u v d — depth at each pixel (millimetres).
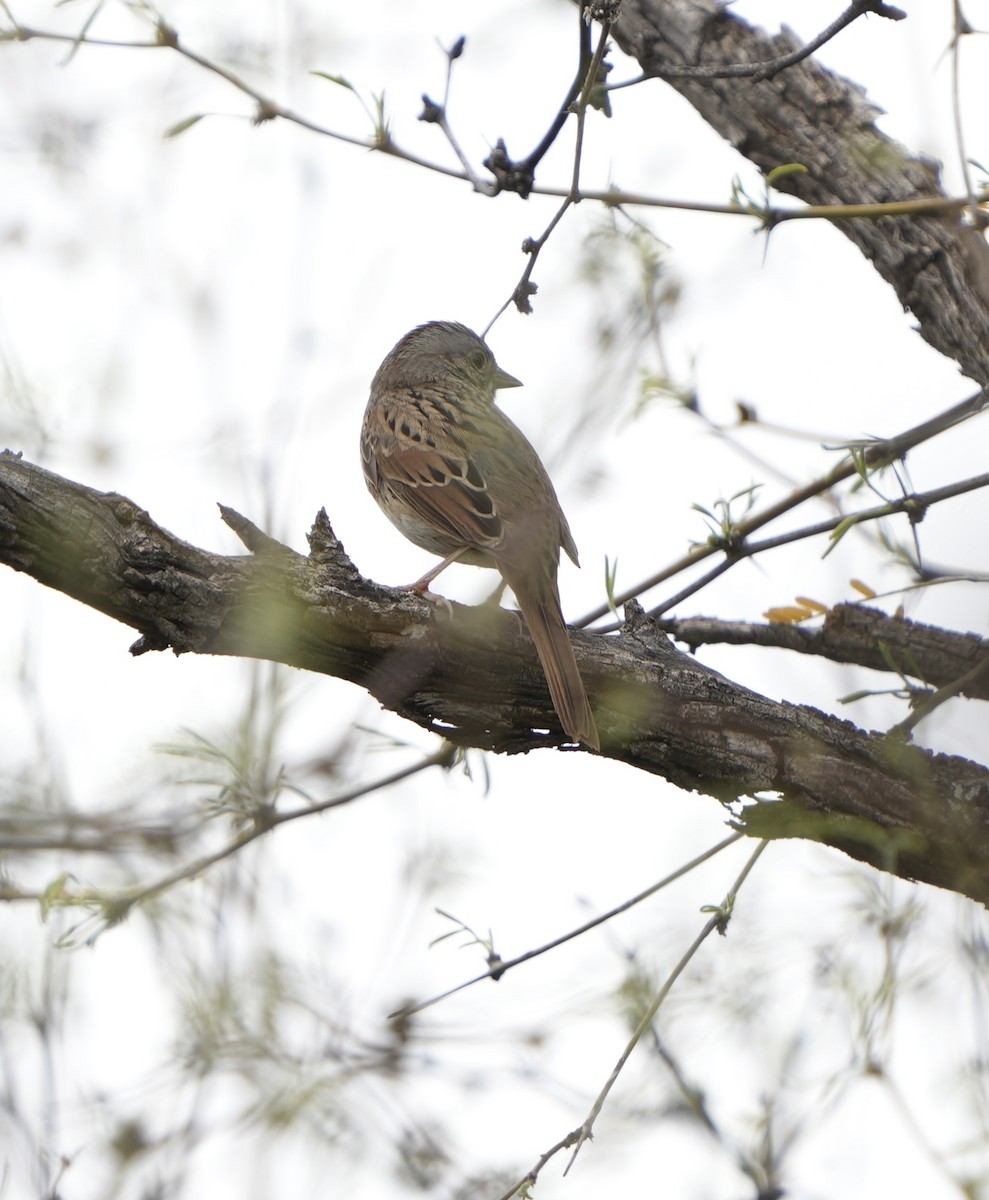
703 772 7531
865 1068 6707
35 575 6344
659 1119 7340
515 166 7770
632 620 7805
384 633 6848
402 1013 7320
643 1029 7023
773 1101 7172
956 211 7094
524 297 8070
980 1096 6484
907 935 6914
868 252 8156
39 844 6844
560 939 7492
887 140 8141
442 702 7312
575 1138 6887
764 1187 7004
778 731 7477
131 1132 6859
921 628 8617
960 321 7797
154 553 6391
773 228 7078
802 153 8250
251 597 6566
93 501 6316
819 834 7480
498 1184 7344
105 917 7020
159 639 6633
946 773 7520
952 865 7449
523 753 7688
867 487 7980
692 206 7383
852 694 7613
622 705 7379
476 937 7461
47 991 7137
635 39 8688
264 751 6965
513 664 7234
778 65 7109
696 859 7605
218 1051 6816
